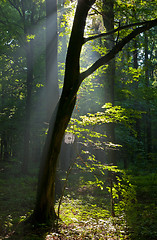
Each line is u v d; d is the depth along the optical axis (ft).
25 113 68.28
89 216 26.86
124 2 31.60
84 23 24.61
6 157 93.30
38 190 24.59
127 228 22.85
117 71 43.57
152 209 29.40
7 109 68.64
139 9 33.55
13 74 67.36
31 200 36.24
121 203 27.12
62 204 31.96
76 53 24.40
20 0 61.93
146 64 38.45
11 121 66.54
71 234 21.27
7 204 33.12
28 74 63.72
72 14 37.09
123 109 25.75
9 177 56.85
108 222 24.30
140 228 22.49
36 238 20.04
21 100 71.87
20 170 68.54
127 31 34.12
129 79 42.88
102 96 48.73
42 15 62.49
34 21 63.57
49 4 39.27
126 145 54.03
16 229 22.47
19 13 61.82
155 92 46.11
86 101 51.55
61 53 62.03
